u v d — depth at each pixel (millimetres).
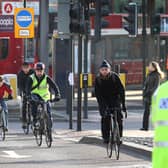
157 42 90375
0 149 37500
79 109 48469
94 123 56812
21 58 75000
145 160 32312
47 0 72750
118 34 88938
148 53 89938
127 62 91938
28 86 39031
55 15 75875
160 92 12992
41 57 73125
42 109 38625
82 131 48844
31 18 62375
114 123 32688
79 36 48219
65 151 36344
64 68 75812
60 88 75438
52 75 75500
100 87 32312
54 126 53875
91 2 48656
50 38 76000
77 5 47438
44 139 43188
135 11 62375
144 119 46750
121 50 91188
